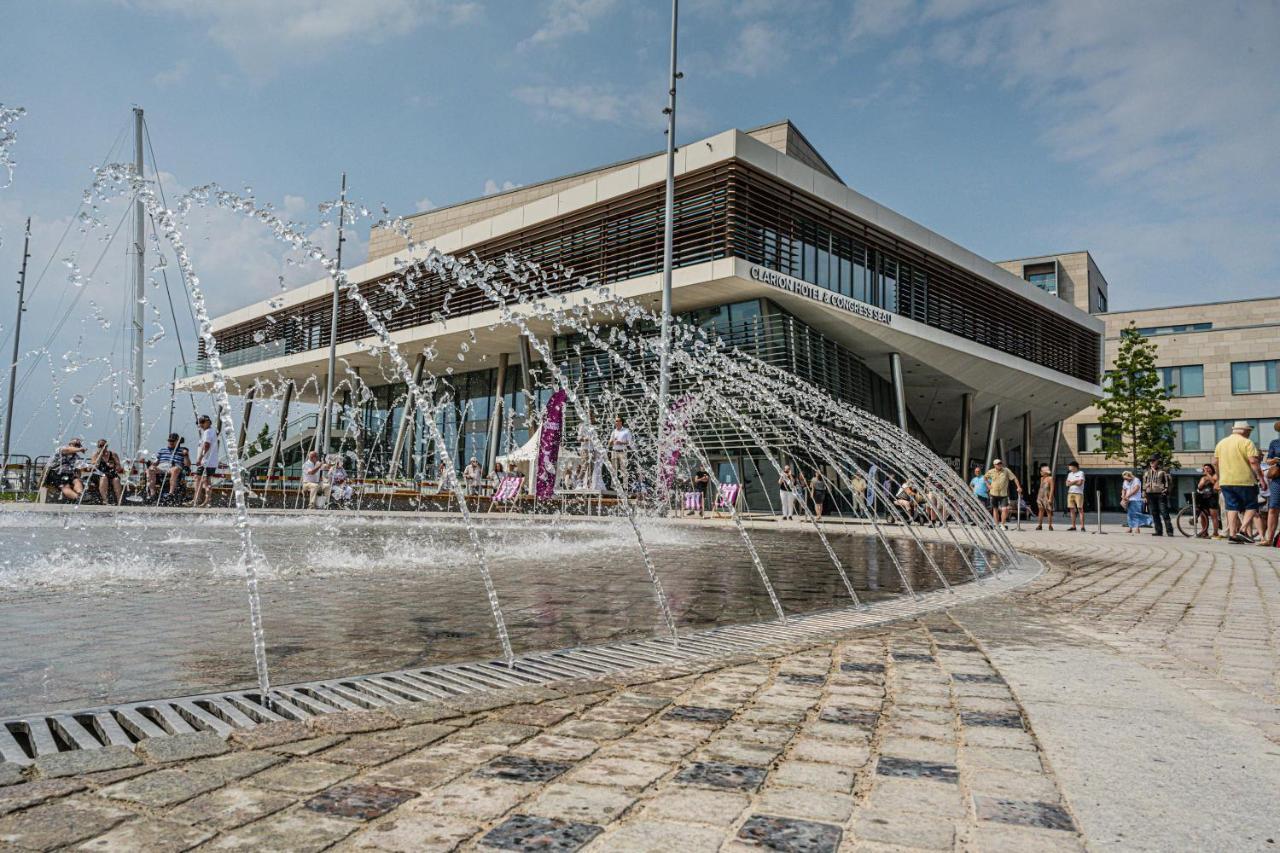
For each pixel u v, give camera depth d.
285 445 43.12
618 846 1.61
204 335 4.91
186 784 1.92
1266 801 1.89
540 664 3.32
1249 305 48.56
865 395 32.06
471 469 26.67
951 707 2.72
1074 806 1.85
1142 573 8.12
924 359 31.45
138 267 13.16
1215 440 46.62
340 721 2.46
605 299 25.16
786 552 10.18
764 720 2.54
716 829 1.70
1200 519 16.19
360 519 16.91
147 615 4.42
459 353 33.84
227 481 21.72
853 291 27.47
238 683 2.94
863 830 1.71
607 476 20.98
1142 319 51.19
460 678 3.06
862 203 27.52
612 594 5.64
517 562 7.96
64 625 4.09
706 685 2.99
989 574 7.76
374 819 1.73
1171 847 1.63
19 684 2.87
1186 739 2.38
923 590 6.23
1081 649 3.81
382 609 4.76
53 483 17.59
